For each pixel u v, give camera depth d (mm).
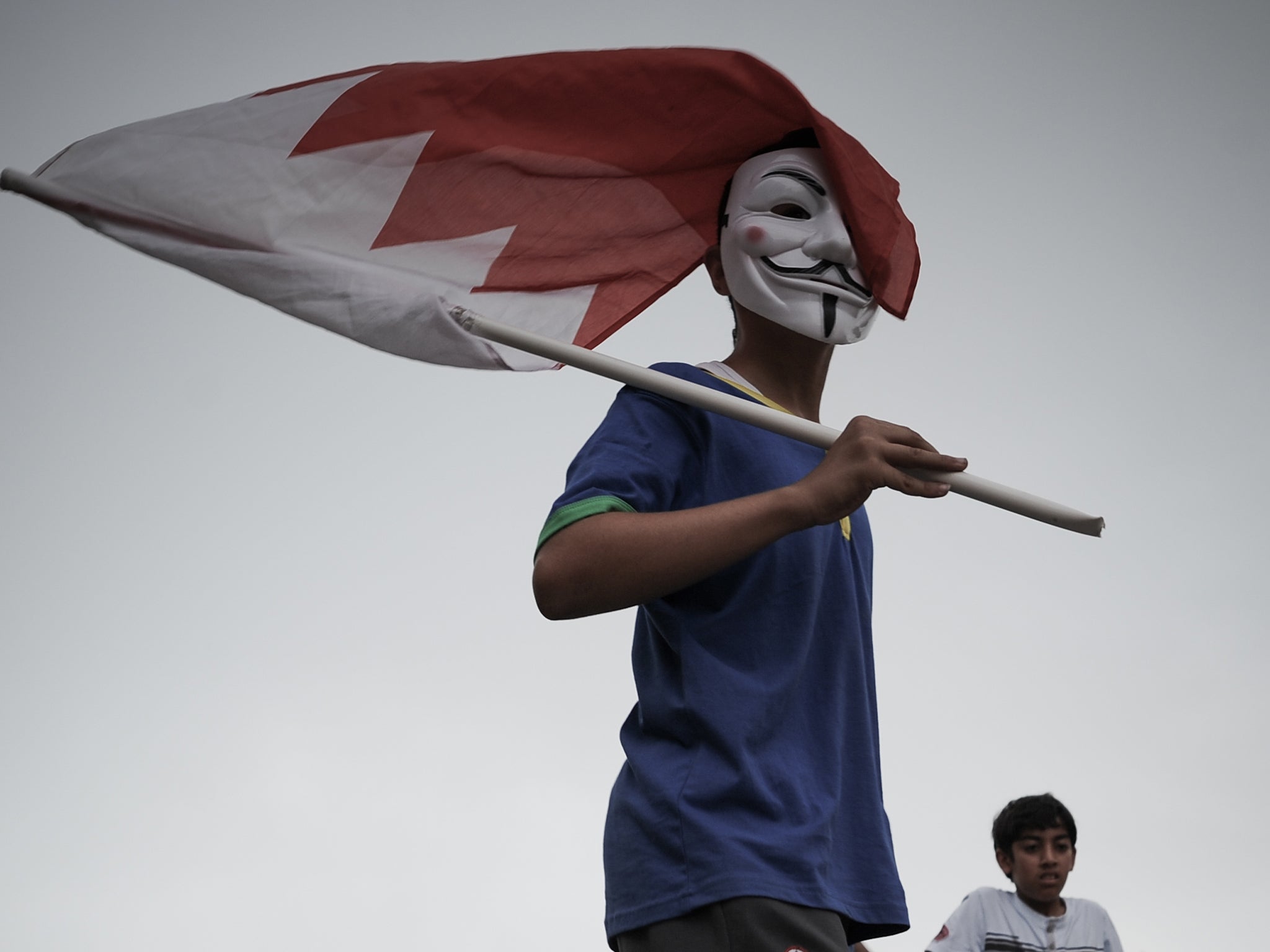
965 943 4598
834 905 1803
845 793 1952
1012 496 1856
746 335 2340
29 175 2158
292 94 2295
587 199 2434
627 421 2002
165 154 2199
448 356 2162
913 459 1818
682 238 2490
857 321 2309
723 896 1720
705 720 1840
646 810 1818
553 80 2391
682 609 1925
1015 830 4656
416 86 2328
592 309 2424
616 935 1823
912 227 2420
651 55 2383
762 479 2029
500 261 2375
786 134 2430
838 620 2025
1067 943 4566
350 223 2281
